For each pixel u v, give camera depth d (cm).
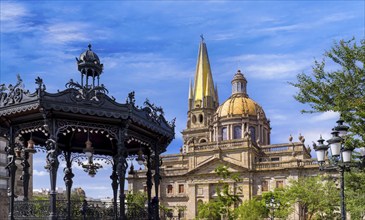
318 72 2312
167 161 9425
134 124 1670
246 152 8150
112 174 2102
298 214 6738
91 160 2030
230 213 6956
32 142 1769
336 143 1744
